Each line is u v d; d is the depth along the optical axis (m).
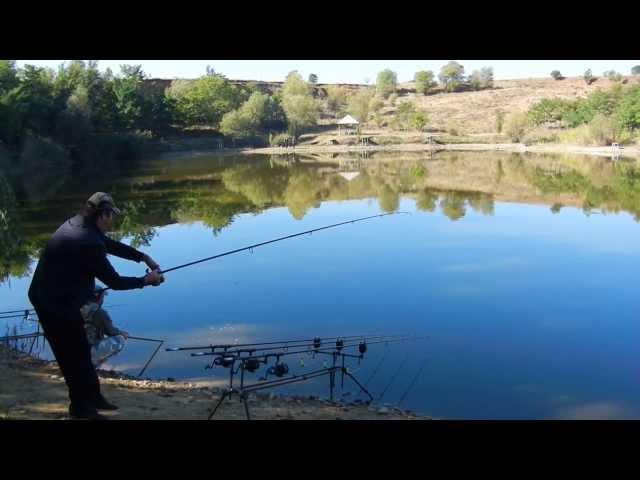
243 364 5.65
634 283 12.99
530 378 8.10
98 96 62.62
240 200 28.27
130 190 32.44
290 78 97.38
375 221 21.81
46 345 9.09
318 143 79.25
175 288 12.76
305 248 16.97
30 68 54.41
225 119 75.94
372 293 12.34
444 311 11.16
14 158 42.22
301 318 10.75
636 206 24.84
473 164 49.47
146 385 7.12
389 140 79.69
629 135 63.16
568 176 38.28
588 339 9.69
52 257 4.82
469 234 18.95
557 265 14.66
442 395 7.55
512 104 103.50
